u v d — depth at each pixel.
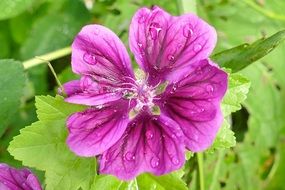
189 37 0.16
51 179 0.17
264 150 0.25
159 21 0.16
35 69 0.25
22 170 0.17
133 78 0.17
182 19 0.16
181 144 0.15
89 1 0.25
